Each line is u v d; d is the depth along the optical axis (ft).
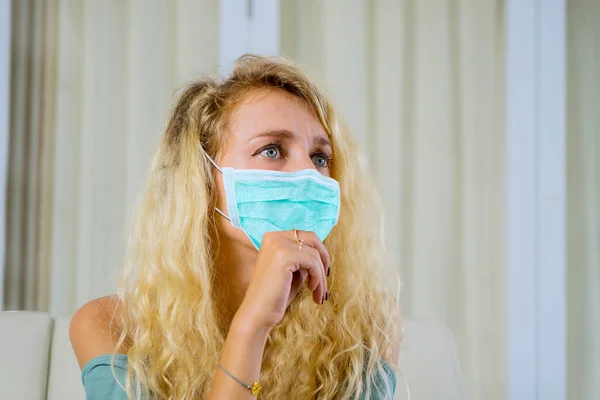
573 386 9.53
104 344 4.46
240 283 4.63
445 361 5.31
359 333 4.73
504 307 9.33
